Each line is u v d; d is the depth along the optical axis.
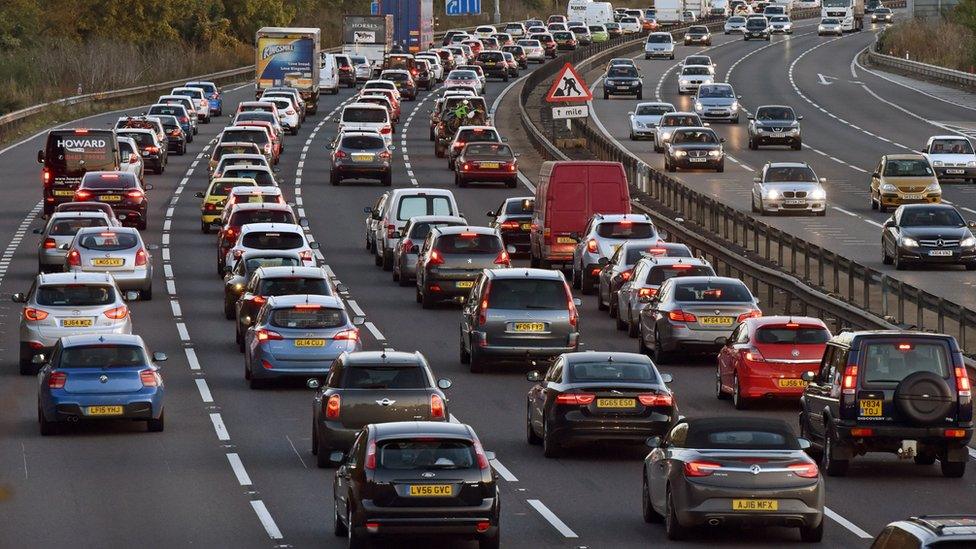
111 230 121.31
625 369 69.44
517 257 144.50
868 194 177.00
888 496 62.03
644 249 113.00
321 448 66.88
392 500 49.81
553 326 91.12
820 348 79.38
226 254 130.00
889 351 64.75
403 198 136.25
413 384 67.00
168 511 59.34
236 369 94.50
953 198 172.00
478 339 91.31
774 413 79.38
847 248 141.12
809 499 53.06
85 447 72.75
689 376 91.50
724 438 54.22
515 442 73.81
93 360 75.56
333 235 155.12
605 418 68.06
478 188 186.88
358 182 193.62
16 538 54.81
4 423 78.88
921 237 129.50
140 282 119.69
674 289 94.12
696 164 194.88
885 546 35.25
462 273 115.44
